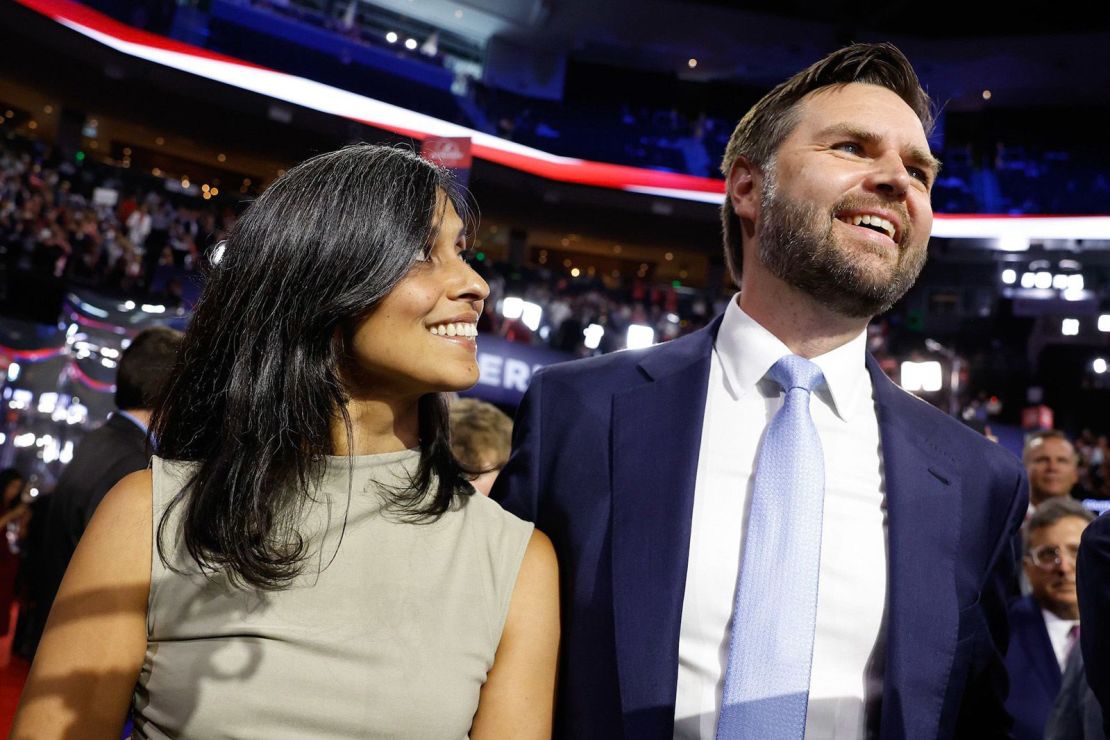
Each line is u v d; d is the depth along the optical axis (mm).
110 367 10258
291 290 1148
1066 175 16141
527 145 16438
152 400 1279
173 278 11320
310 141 15180
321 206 1158
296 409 1141
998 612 1349
